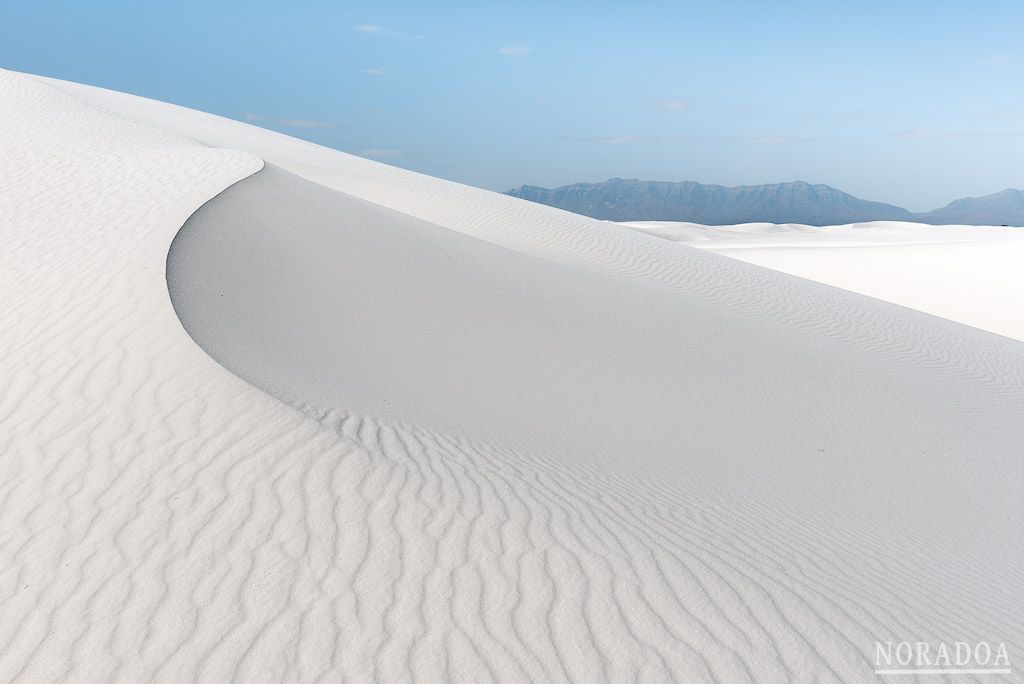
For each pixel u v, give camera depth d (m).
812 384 11.59
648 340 12.28
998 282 29.86
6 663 3.85
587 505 5.61
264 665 3.78
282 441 5.82
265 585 4.34
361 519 4.98
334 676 3.72
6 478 5.50
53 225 11.59
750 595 4.62
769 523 5.96
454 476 5.71
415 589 4.36
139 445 5.79
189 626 4.05
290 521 4.91
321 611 4.16
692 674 3.86
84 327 7.96
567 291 14.24
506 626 4.11
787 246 53.09
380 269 12.45
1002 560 6.15
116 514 5.01
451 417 7.36
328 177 25.00
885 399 11.44
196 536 4.76
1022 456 9.62
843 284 32.66
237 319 8.83
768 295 18.42
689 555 5.02
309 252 12.27
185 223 11.65
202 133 30.03
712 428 8.80
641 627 4.19
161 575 4.44
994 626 4.82
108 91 37.72
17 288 9.23
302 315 9.80
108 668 3.79
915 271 33.69
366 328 9.98
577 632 4.11
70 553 4.66
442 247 15.03
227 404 6.33
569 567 4.68
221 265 10.52
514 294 13.15
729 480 7.03
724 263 21.91
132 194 13.34
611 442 7.66
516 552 4.79
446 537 4.87
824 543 5.73
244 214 13.02
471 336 10.68
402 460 5.82
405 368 8.87
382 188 24.75
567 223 23.56
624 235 23.48
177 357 7.18
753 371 11.70
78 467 5.56
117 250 10.31
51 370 7.08
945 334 17.47
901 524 6.61
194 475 5.39
